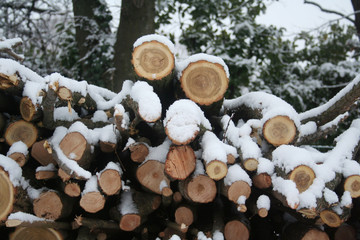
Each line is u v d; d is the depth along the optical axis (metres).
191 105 1.87
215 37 6.39
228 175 1.90
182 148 1.84
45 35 6.69
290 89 6.33
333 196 1.84
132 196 2.05
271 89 6.72
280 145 1.98
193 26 6.50
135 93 1.99
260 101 2.35
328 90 6.73
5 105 2.10
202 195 1.88
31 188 1.92
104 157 2.14
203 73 2.17
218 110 2.47
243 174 1.89
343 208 1.92
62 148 1.84
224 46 6.08
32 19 6.51
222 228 2.00
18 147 1.92
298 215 2.02
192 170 1.87
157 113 1.81
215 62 2.16
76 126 1.90
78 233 1.98
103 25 5.95
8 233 1.93
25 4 6.68
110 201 2.11
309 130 2.32
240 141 2.00
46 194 1.87
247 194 1.87
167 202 2.02
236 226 2.00
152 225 2.15
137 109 1.90
